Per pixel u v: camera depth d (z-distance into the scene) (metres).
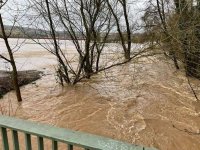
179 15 10.10
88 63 12.12
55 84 12.04
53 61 19.36
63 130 2.05
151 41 10.62
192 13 10.59
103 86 11.62
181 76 13.05
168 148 6.72
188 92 10.88
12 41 13.23
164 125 7.89
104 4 10.96
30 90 11.20
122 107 9.26
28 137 2.14
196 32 10.34
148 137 7.21
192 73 12.10
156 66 14.75
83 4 10.64
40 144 2.09
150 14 12.85
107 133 7.45
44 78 13.27
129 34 14.05
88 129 7.71
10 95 10.49
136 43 13.09
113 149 1.77
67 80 11.78
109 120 8.25
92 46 11.98
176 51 10.32
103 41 12.21
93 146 1.81
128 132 7.49
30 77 12.93
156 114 8.69
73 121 8.26
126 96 10.37
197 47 10.38
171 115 8.62
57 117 8.54
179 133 7.40
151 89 11.20
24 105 9.51
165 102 9.72
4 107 9.29
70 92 10.87
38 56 22.38
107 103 9.64
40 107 9.36
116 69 14.04
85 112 8.88
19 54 23.58
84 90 11.08
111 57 13.40
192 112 8.88
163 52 10.49
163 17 11.61
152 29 10.94
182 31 9.67
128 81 12.26
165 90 11.05
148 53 11.33
